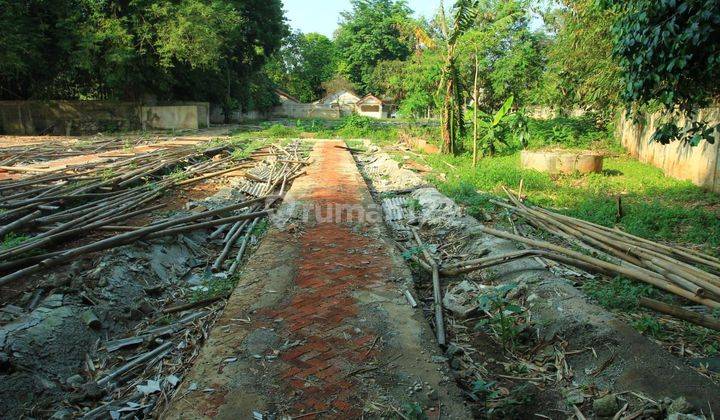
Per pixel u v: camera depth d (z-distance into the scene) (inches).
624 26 256.4
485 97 1160.2
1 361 134.8
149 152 562.6
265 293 182.5
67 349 152.8
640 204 342.6
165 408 126.0
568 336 157.2
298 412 115.8
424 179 466.9
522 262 214.5
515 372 148.1
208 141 757.9
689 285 170.4
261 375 130.2
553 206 354.9
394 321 161.3
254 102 1769.2
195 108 1051.9
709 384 128.0
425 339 150.5
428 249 251.8
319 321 160.6
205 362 136.4
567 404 130.8
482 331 172.6
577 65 613.6
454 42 639.1
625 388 131.7
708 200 362.3
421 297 201.5
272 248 235.9
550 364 150.1
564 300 175.5
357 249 234.5
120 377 147.3
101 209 283.4
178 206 327.9
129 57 899.4
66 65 937.5
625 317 172.9
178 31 901.2
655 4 232.2
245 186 399.2
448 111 675.4
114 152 587.2
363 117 1147.9
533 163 516.7
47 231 241.8
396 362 137.0
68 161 487.8
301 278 197.5
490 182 443.5
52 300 171.2
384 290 186.2
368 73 2564.0
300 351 141.9
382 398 120.9
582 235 249.6
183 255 244.8
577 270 218.5
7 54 767.7
